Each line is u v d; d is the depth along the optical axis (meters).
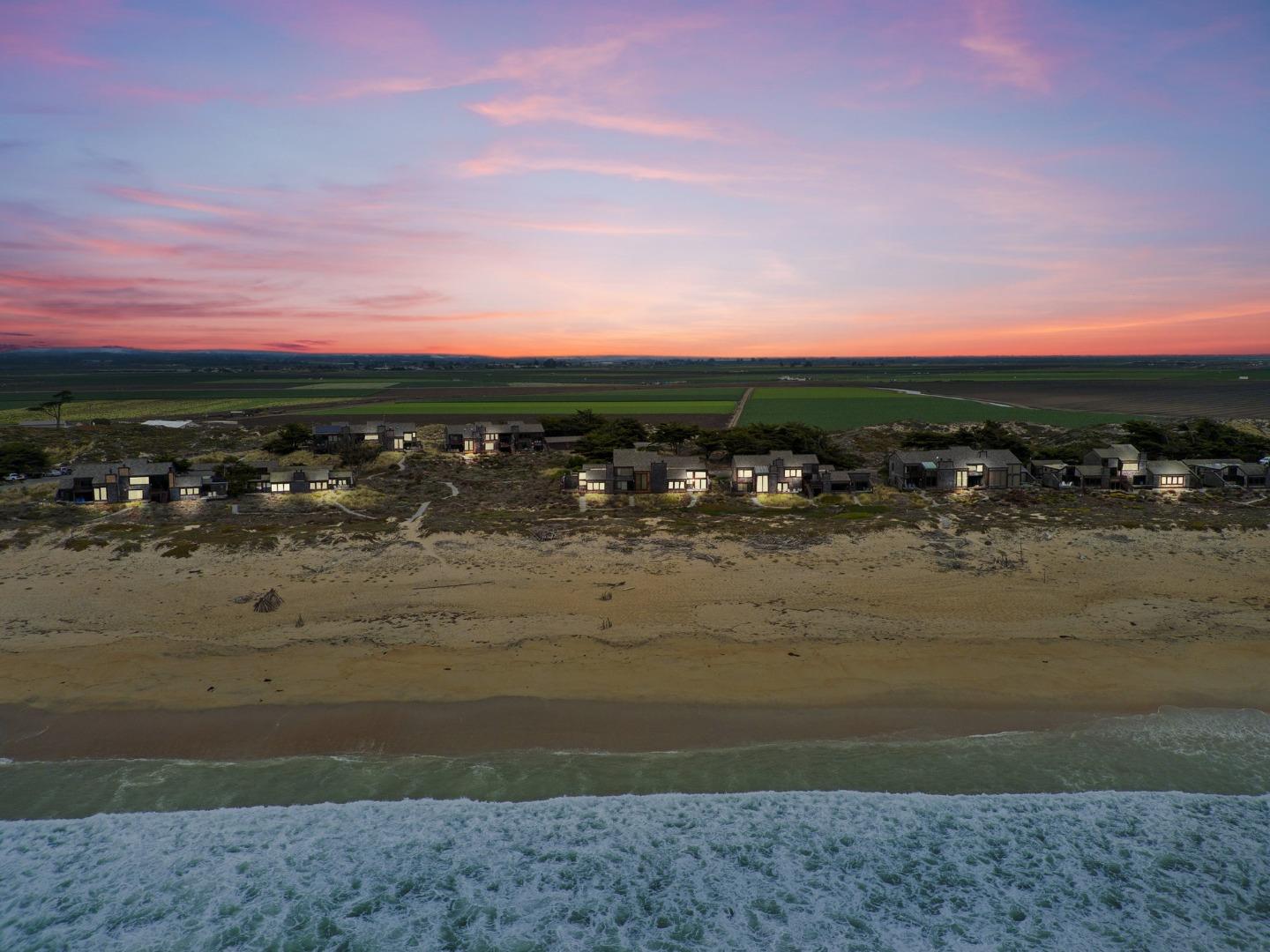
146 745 41.03
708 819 37.16
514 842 35.88
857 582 63.00
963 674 47.78
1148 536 74.44
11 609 57.06
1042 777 39.34
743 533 76.19
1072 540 73.31
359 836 36.00
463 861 34.84
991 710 44.16
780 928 31.78
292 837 35.84
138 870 34.03
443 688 46.28
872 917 32.34
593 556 69.50
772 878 34.16
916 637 52.78
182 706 44.22
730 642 52.25
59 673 47.62
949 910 32.56
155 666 48.56
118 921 31.52
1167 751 40.81
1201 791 38.28
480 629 54.12
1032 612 56.88
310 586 62.09
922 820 37.00
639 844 35.75
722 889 33.56
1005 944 30.84
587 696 45.53
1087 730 42.47
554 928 31.81
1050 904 32.62
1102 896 32.94
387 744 41.41
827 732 42.56
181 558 68.19
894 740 41.91
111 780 38.69
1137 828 36.25
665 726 42.97
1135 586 61.69
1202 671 47.94
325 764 39.94
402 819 36.88
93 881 33.38
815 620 55.66
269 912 32.16
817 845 35.69
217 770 39.50
